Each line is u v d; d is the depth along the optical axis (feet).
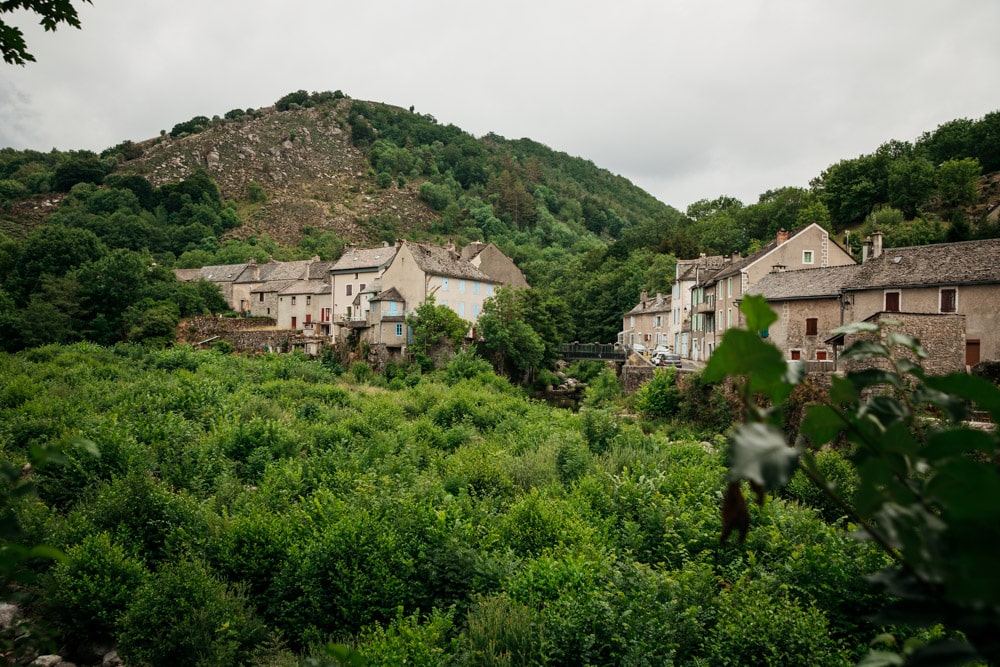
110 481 51.60
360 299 187.32
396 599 36.52
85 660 35.12
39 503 44.27
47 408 71.05
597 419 83.87
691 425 102.58
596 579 34.63
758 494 4.70
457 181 581.53
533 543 42.96
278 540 41.78
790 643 27.12
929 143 303.27
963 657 4.62
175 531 43.50
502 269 208.85
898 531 5.01
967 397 4.83
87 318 155.84
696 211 364.99
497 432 91.20
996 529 3.46
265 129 612.29
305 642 35.83
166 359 124.06
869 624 30.66
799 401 70.49
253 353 164.35
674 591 31.45
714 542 39.68
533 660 28.66
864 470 5.41
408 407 106.63
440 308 155.84
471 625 32.42
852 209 271.69
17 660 13.12
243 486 56.95
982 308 93.40
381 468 60.34
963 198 240.12
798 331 115.75
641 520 45.85
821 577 33.73
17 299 149.28
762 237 284.41
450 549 39.17
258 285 234.79
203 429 72.74
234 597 37.65
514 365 163.02
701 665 26.89
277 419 79.71
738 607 30.09
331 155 603.26
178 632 33.58
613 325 240.12
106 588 36.19
